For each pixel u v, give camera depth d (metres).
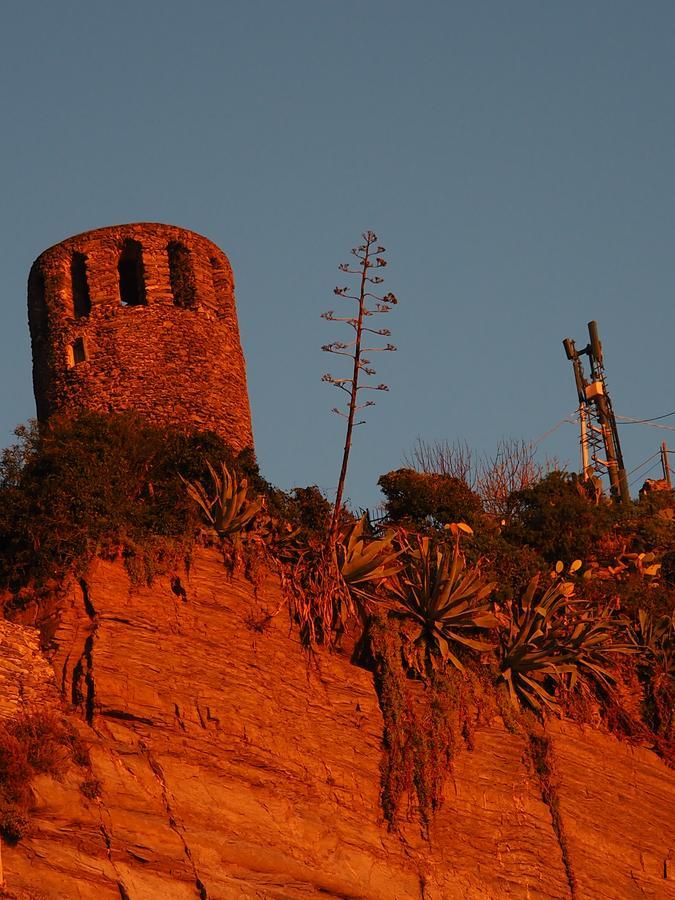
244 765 101.31
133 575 107.19
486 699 115.69
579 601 121.12
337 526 116.25
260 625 109.50
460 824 108.06
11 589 107.06
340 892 99.62
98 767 95.06
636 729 122.12
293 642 110.44
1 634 100.75
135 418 122.19
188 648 105.06
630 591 130.12
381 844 103.62
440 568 116.88
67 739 95.50
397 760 107.81
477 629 119.44
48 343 136.88
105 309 136.12
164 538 110.50
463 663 117.06
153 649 103.56
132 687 100.62
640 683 125.50
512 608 124.25
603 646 122.06
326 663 111.00
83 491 109.75
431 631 116.06
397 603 116.00
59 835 90.75
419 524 133.25
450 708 112.50
